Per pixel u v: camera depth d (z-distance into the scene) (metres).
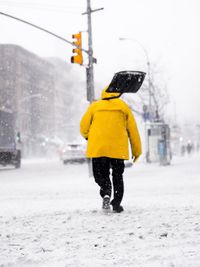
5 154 36.06
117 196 7.02
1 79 96.19
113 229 5.43
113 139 7.03
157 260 3.82
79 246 4.52
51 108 115.44
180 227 5.33
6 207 8.98
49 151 103.69
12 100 95.25
